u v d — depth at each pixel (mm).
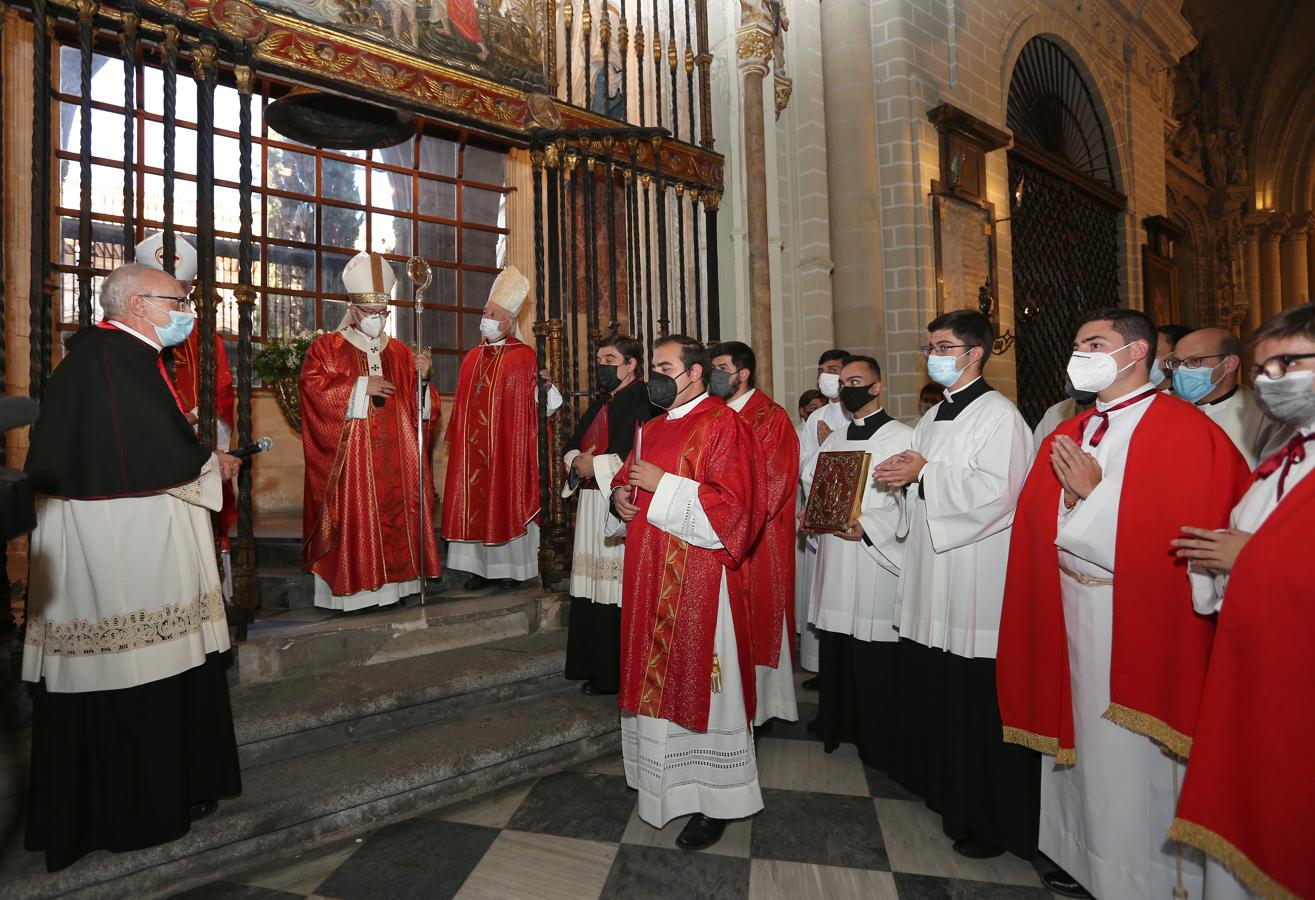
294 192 5898
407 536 3961
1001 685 2314
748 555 2629
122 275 2346
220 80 5082
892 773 2992
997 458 2484
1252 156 16422
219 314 5598
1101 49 10609
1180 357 2789
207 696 2410
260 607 3992
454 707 3238
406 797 2723
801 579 4410
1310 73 15719
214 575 2467
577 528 3607
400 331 6312
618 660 3451
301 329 5938
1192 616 1894
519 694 3455
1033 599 2250
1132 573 1984
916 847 2521
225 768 2432
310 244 5973
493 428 4398
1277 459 1700
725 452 2496
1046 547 2219
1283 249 16547
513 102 4516
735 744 2535
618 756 3254
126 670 2158
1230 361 2715
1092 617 2100
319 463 3842
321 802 2543
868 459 3102
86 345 2238
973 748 2479
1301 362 1537
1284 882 1490
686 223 6062
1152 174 11812
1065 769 2248
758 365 5664
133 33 2873
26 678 2170
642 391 3615
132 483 2186
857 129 6355
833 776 3066
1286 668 1518
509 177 6770
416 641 3594
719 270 5934
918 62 7004
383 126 4336
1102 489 2070
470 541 4375
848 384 3352
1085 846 2131
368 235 6195
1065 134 10625
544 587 4270
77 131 4887
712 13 6059
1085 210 10250
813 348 6082
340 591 3715
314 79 3770
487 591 4426
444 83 4223
